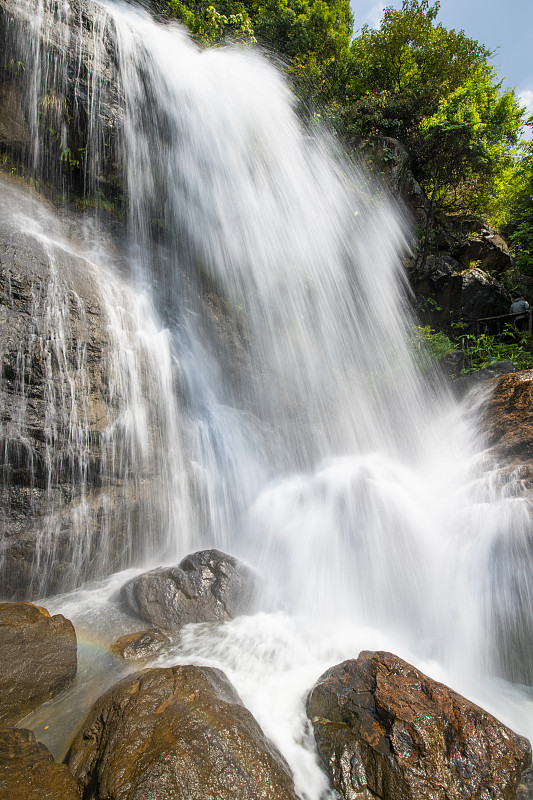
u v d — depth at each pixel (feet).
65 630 12.42
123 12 32.94
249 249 33.45
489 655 14.25
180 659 13.12
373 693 10.64
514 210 54.54
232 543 21.72
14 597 16.49
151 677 10.71
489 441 21.71
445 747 9.29
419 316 41.16
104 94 27.27
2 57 23.86
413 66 51.21
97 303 20.39
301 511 21.56
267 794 8.21
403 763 8.97
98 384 19.13
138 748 8.75
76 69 26.21
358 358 36.27
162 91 30.40
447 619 15.66
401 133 48.39
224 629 14.64
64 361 18.15
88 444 18.24
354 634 15.26
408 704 10.09
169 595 15.24
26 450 16.70
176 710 9.51
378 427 31.73
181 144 31.45
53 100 25.66
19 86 24.68
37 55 24.85
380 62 51.26
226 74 35.47
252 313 32.07
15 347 16.89
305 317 34.58
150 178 30.27
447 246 44.88
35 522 16.87
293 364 32.12
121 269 26.45
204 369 26.58
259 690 12.05
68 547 17.42
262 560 19.97
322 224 37.42
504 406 22.40
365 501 20.68
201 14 39.11
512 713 12.24
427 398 31.53
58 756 9.67
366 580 17.89
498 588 15.06
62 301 18.86
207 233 32.12
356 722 10.10
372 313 38.52
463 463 21.76
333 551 19.19
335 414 31.45
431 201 41.93
